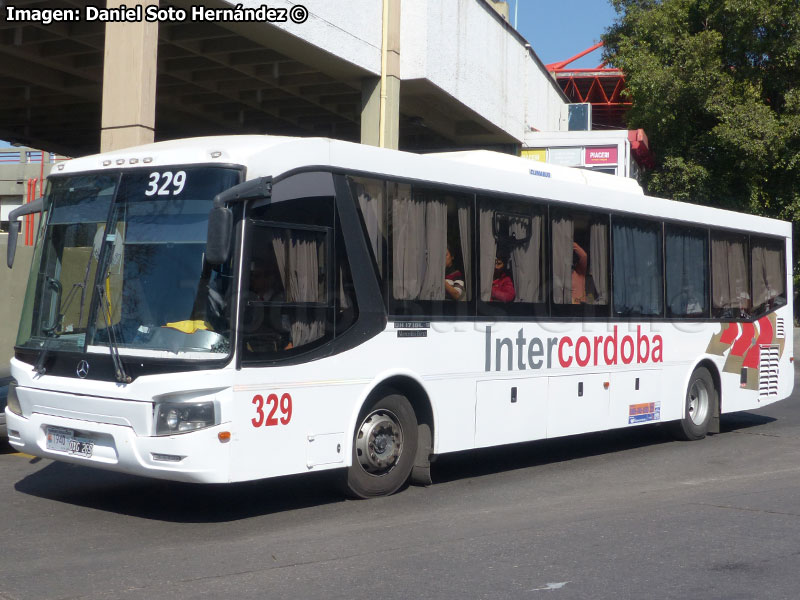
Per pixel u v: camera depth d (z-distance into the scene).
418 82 19.30
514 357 9.73
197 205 7.34
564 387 10.39
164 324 7.21
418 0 19.02
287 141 7.75
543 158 26.84
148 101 12.92
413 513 7.94
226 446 7.06
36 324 8.02
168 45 18.23
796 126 28.02
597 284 10.93
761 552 6.68
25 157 37.56
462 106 21.58
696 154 30.33
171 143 8.20
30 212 8.48
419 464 8.93
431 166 8.97
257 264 7.38
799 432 13.78
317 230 7.88
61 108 23.22
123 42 12.88
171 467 7.00
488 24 22.88
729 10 28.66
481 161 10.30
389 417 8.59
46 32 17.06
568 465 10.68
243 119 23.61
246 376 7.21
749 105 28.39
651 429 13.91
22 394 7.89
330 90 20.81
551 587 5.79
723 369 13.20
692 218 12.63
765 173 30.22
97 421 7.35
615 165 26.41
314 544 6.81
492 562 6.35
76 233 7.90
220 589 5.68
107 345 7.36
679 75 29.14
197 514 7.82
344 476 8.29
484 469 10.35
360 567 6.20
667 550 6.71
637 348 11.52
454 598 5.55
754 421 15.14
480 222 9.44
